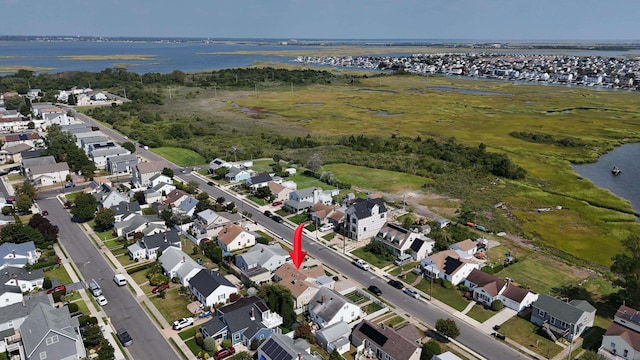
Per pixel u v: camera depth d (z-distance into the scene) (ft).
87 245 303.07
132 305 235.20
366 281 265.75
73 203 369.50
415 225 330.54
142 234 306.96
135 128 638.12
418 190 425.28
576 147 593.83
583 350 207.41
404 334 205.67
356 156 524.11
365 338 205.77
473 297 250.98
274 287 226.17
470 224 345.31
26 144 499.51
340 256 296.92
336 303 223.71
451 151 546.67
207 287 236.43
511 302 239.30
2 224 314.76
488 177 465.47
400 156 527.81
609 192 434.30
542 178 472.85
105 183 388.57
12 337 203.31
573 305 222.69
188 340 207.72
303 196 371.15
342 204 375.25
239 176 436.35
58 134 525.75
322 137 623.36
